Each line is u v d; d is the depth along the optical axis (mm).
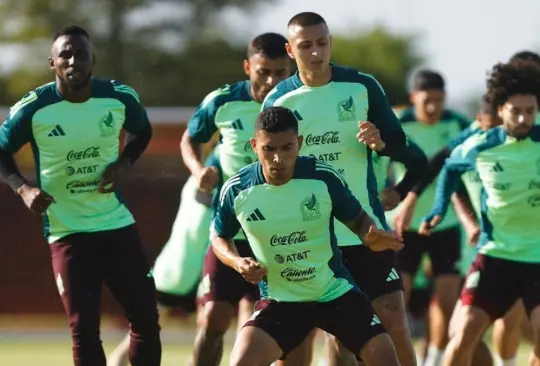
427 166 27625
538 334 27578
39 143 26922
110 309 53594
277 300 23703
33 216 54844
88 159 26984
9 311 54750
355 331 23297
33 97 26891
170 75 113188
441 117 40438
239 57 116250
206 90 113875
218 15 116625
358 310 23422
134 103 27656
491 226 28531
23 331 53031
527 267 28156
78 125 26844
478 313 28172
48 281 54844
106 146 27219
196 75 113938
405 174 27375
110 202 27344
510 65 28359
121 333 51938
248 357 22938
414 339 49500
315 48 25234
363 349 23219
